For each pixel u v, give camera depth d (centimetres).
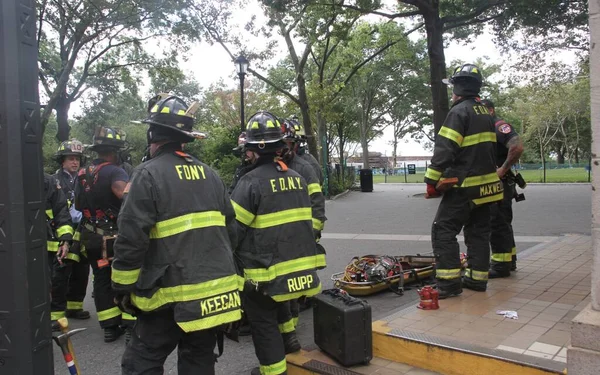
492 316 421
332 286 661
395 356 383
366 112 4275
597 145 263
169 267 274
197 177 298
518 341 358
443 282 486
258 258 353
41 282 251
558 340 357
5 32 235
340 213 1565
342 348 370
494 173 489
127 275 271
